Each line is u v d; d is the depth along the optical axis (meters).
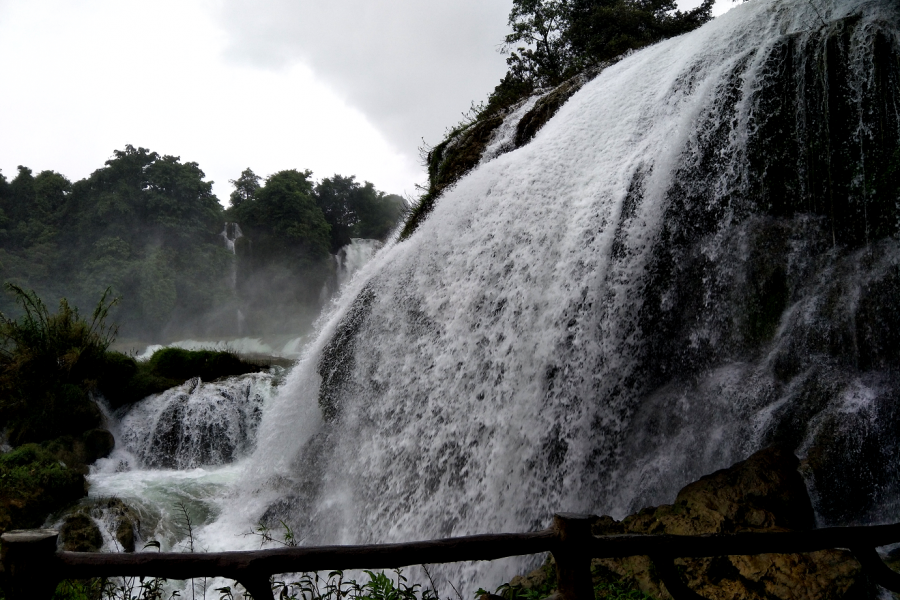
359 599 4.61
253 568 2.02
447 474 8.09
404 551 2.18
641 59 10.57
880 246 5.99
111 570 1.93
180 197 52.19
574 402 7.04
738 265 6.71
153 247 48.56
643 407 6.86
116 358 14.85
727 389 6.39
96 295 44.03
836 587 4.13
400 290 10.30
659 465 6.51
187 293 48.62
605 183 7.92
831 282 6.20
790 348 6.23
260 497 11.13
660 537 2.53
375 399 9.88
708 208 6.99
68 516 9.47
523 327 7.92
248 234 58.19
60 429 12.75
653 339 6.96
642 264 7.07
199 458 14.52
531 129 12.28
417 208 13.02
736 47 8.29
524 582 5.15
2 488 9.58
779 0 8.33
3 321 13.35
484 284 8.73
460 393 8.36
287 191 57.88
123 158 50.97
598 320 7.14
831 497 5.31
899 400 5.59
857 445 5.47
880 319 5.82
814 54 6.61
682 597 2.53
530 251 8.32
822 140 6.47
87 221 48.50
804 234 6.47
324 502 9.95
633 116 8.73
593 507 6.68
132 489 11.66
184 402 14.81
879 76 6.18
